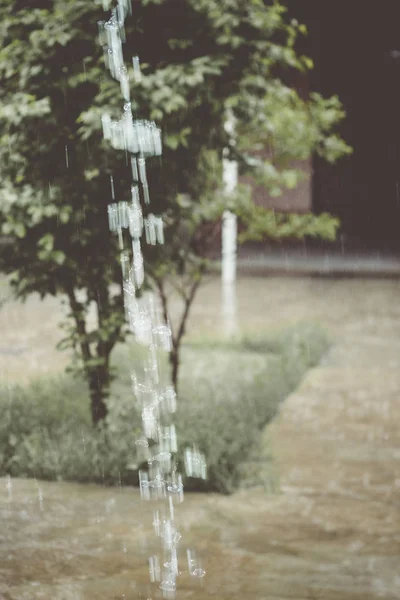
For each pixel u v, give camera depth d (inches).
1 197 226.1
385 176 944.9
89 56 228.2
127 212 237.6
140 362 375.2
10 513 208.7
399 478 234.8
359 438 273.9
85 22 225.9
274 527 199.5
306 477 235.5
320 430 283.6
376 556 183.2
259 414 294.0
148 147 226.5
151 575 173.0
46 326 505.7
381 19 863.7
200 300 614.5
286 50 242.1
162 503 215.5
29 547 187.6
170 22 235.8
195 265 270.8
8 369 381.1
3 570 175.3
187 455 237.1
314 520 203.9
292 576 172.9
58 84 227.3
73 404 292.2
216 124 246.8
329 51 875.4
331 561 180.4
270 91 245.0
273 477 233.8
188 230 266.5
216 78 235.1
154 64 237.6
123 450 240.1
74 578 171.8
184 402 296.4
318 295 657.0
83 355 261.3
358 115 940.0
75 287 255.9
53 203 228.1
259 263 796.6
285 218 291.1
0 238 245.0
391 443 268.4
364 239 940.6
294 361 386.0
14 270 244.5
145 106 223.1
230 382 338.6
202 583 169.5
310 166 732.7
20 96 226.1
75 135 233.5
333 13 850.8
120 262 243.3
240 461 244.2
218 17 232.2
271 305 599.8
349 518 205.3
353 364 400.2
